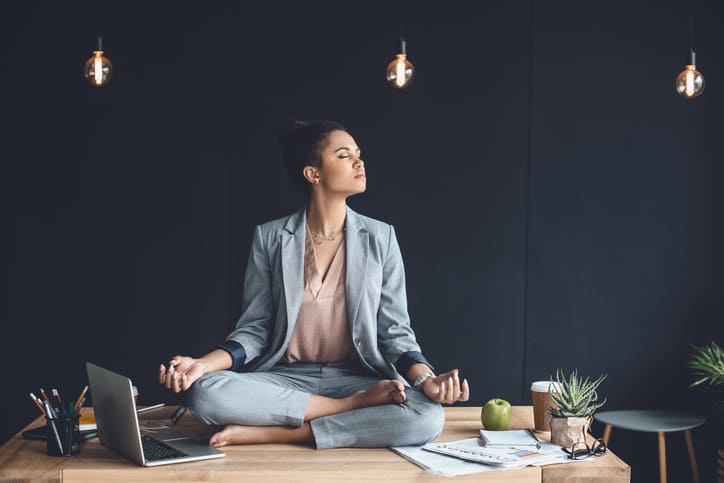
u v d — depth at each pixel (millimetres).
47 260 4113
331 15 4141
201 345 4137
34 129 4105
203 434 2750
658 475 4184
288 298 2906
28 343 4109
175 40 4121
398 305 2998
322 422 2611
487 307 4172
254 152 4133
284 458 2467
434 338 4160
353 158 2961
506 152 4172
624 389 4188
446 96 4160
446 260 4164
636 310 4191
